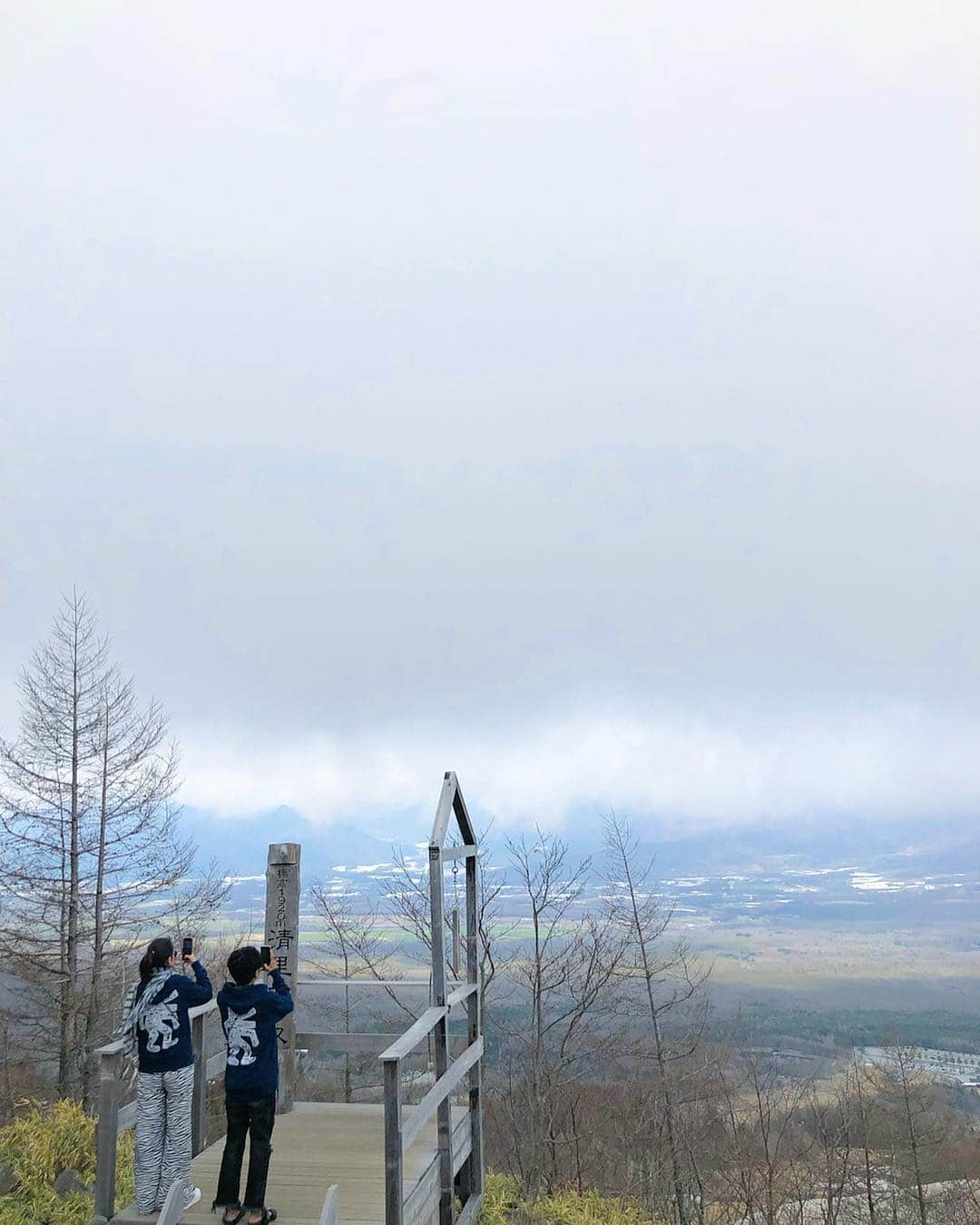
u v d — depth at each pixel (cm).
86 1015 1739
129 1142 895
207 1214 540
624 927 1847
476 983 799
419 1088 1266
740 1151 1833
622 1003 1730
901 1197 2175
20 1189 787
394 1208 498
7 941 1727
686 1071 1805
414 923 1834
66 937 1767
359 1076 1495
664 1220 1566
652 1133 1761
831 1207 1886
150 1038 557
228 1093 547
